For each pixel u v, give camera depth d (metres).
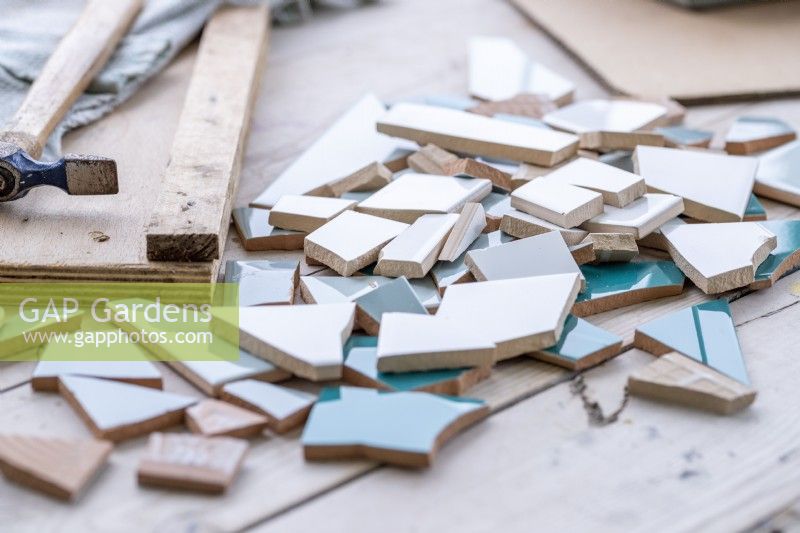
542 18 1.24
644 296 0.81
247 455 0.70
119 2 1.07
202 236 0.78
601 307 0.80
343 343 0.75
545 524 0.67
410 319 0.75
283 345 0.74
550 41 1.19
